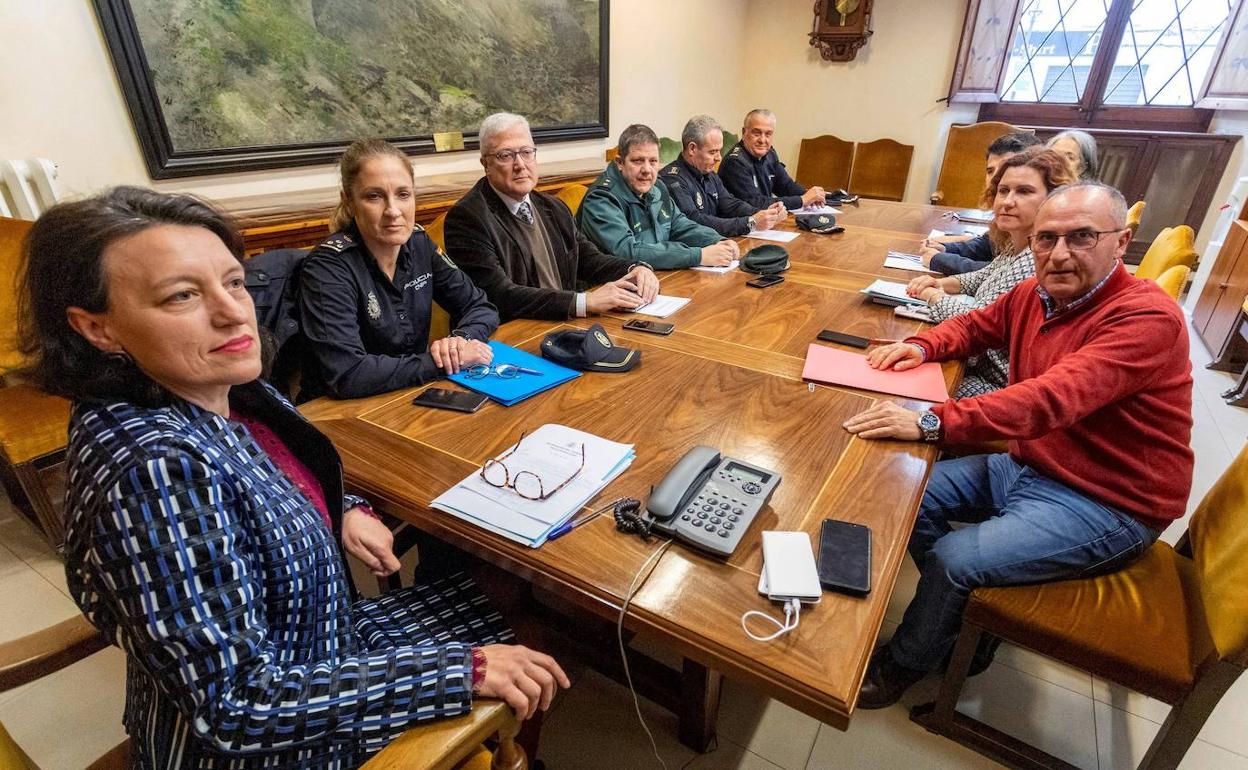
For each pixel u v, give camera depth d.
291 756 0.68
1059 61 4.45
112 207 0.60
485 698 0.68
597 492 0.92
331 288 1.38
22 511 1.95
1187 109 4.14
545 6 3.41
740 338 1.55
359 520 0.99
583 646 1.38
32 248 0.60
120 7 1.93
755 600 0.73
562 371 1.35
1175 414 1.15
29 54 1.82
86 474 0.58
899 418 1.09
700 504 0.86
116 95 2.02
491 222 1.92
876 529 0.84
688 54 4.70
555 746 1.32
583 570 0.78
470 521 0.87
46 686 1.45
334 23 2.50
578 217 2.51
